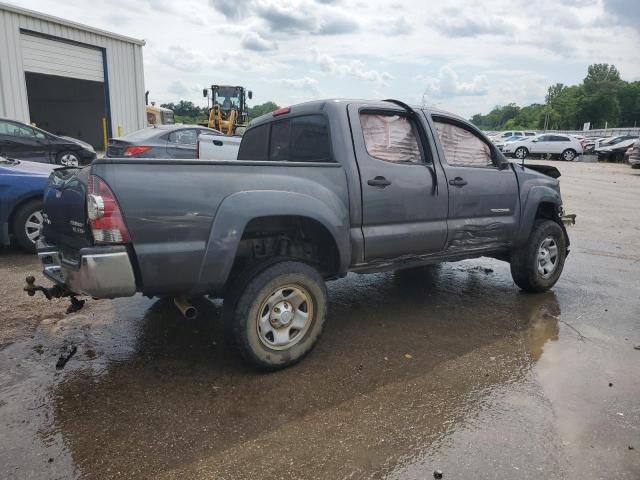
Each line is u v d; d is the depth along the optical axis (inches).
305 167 141.2
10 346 151.1
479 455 102.8
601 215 422.9
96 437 107.2
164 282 120.4
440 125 178.4
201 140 395.5
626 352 152.6
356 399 124.2
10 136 513.3
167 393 125.6
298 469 98.4
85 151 570.9
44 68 730.8
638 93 4082.2
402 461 101.0
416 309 190.7
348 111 154.8
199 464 99.3
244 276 131.2
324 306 143.2
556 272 213.0
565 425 113.4
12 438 106.2
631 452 103.8
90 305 186.5
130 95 884.6
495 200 188.5
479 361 145.9
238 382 131.7
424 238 167.3
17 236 251.6
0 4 653.9
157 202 117.0
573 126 3993.6
